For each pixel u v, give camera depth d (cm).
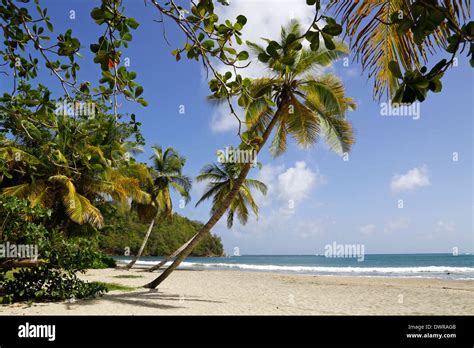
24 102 279
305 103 1469
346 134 1453
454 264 5762
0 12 257
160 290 1412
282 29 1404
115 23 215
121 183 2172
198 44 225
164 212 3294
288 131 1534
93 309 884
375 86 459
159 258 8600
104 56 218
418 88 132
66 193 1877
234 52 229
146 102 253
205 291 1467
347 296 1406
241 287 1677
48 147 300
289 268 4259
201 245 9750
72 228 2238
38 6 259
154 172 3005
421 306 1163
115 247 7388
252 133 250
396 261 7062
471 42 126
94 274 2209
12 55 295
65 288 995
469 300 1312
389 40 426
